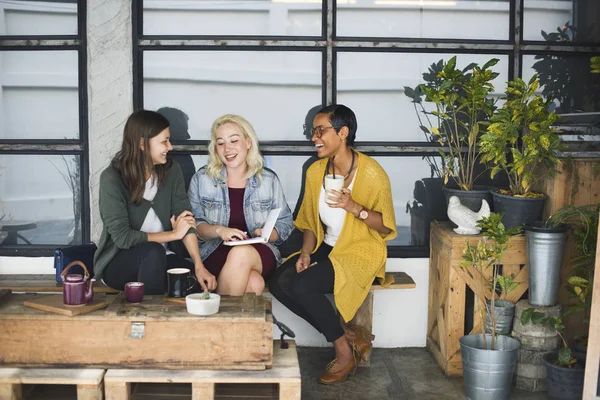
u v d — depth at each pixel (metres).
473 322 3.75
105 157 3.93
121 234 3.31
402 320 4.15
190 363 2.84
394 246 4.14
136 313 2.84
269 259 3.63
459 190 3.81
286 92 4.04
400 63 4.05
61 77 3.99
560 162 3.65
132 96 3.93
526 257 3.62
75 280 2.88
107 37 3.87
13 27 3.96
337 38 4.00
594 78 4.15
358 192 3.67
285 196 4.11
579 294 3.46
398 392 3.49
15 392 2.78
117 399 2.76
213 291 3.45
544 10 4.09
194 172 4.08
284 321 4.12
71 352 2.83
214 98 4.03
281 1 3.98
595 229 3.53
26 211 4.07
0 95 4.00
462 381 3.65
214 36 3.98
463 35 4.06
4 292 3.07
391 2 4.01
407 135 4.11
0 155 4.04
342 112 3.59
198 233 3.64
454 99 3.77
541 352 3.50
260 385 3.19
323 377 3.60
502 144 3.57
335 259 3.54
